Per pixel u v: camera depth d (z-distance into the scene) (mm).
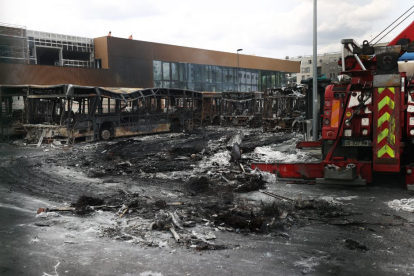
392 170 7422
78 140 19922
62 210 6266
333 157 8203
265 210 5910
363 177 7918
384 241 4664
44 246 4633
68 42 35719
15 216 5992
